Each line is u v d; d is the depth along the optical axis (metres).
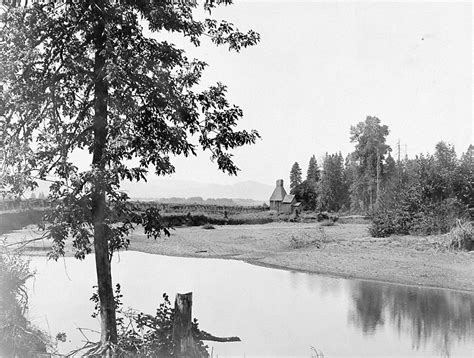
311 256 34.56
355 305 20.23
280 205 100.00
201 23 11.59
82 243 10.28
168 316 11.14
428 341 15.04
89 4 9.98
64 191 9.84
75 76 10.66
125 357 10.20
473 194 38.56
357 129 95.00
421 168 41.38
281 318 17.84
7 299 11.45
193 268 31.38
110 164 10.09
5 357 10.70
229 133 11.26
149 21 10.79
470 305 20.27
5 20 9.78
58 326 15.20
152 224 10.93
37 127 10.29
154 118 10.73
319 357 12.92
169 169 11.06
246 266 32.34
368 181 93.69
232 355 13.15
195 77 10.64
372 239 39.41
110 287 10.57
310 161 118.94
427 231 37.91
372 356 13.01
